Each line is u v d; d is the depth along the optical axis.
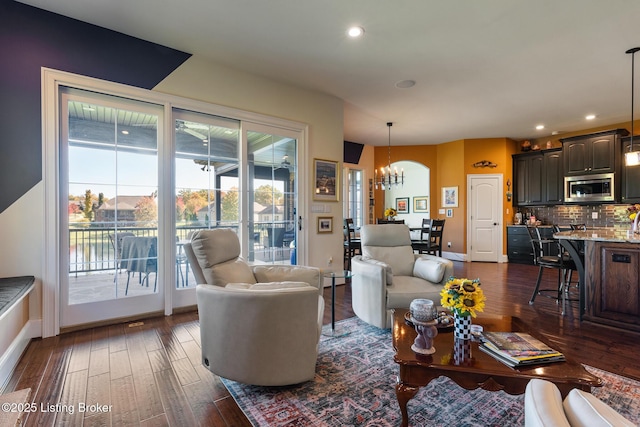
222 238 2.26
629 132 5.71
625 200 5.43
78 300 2.77
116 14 2.60
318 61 3.40
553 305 3.52
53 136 2.59
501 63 3.45
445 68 3.57
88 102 2.81
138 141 3.06
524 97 4.49
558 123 5.84
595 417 0.59
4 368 1.93
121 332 2.70
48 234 2.57
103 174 2.90
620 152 5.47
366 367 2.12
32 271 2.52
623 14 2.56
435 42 3.02
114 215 2.95
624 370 2.07
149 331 2.73
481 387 1.37
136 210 3.05
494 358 1.46
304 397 1.78
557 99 4.57
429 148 7.66
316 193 4.30
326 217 4.41
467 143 7.05
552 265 3.45
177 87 3.18
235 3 2.45
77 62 2.69
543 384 0.73
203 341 1.88
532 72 3.67
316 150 4.29
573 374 1.31
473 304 1.53
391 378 1.98
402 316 2.03
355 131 6.43
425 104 4.79
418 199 10.41
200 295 1.90
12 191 2.46
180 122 3.30
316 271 2.52
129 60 2.92
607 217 5.89
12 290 2.10
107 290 2.91
